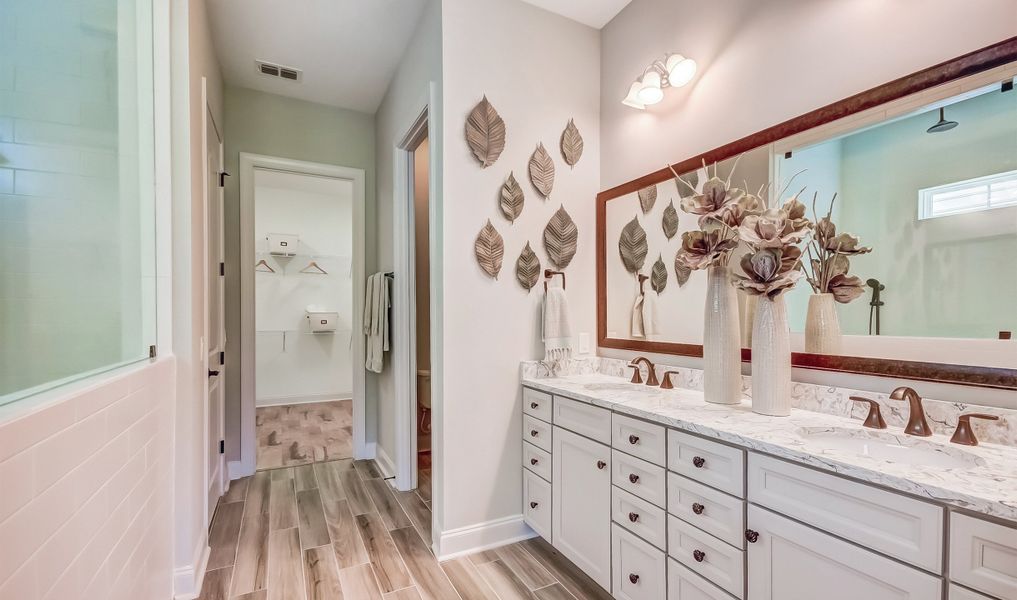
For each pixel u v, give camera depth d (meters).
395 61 2.80
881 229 1.27
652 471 1.43
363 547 2.07
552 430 1.94
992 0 1.07
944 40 1.15
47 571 0.78
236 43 2.59
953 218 1.13
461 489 2.02
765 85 1.60
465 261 2.04
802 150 1.47
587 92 2.39
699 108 1.86
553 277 2.26
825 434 1.21
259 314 5.21
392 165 2.98
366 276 3.46
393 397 2.96
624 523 1.54
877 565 0.88
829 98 1.40
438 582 1.79
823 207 1.41
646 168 2.12
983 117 1.08
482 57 2.09
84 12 1.21
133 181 1.48
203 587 1.76
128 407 1.22
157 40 1.68
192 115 1.83
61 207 1.09
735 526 1.16
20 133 1.00
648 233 2.09
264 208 5.23
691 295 1.88
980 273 1.08
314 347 5.50
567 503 1.84
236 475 2.99
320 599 1.68
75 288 1.11
